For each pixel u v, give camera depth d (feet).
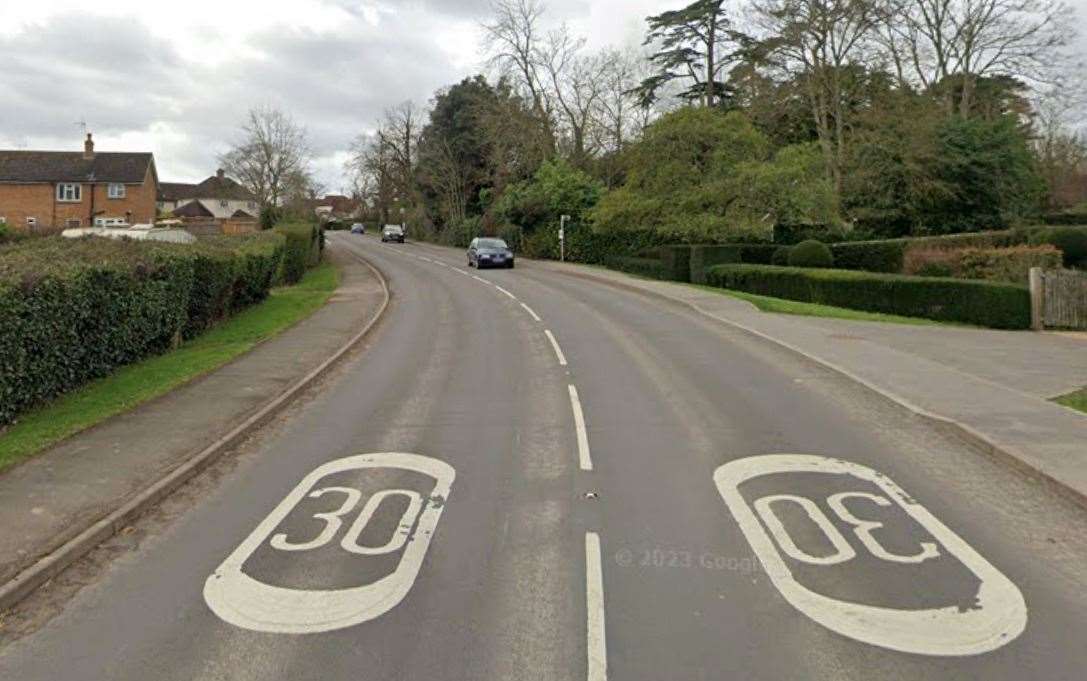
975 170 122.62
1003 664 14.17
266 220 175.11
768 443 28.32
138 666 14.32
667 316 65.46
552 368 43.01
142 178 193.36
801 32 126.93
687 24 167.12
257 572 18.11
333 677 13.89
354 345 52.39
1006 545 19.42
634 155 114.11
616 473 25.00
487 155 199.31
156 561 18.85
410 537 20.06
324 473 25.48
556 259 145.28
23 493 22.76
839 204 119.03
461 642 14.99
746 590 17.02
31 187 188.65
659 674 13.87
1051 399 34.81
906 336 54.80
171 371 41.29
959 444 28.19
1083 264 100.89
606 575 17.76
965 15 136.67
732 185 103.55
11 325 29.01
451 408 34.22
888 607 16.28
